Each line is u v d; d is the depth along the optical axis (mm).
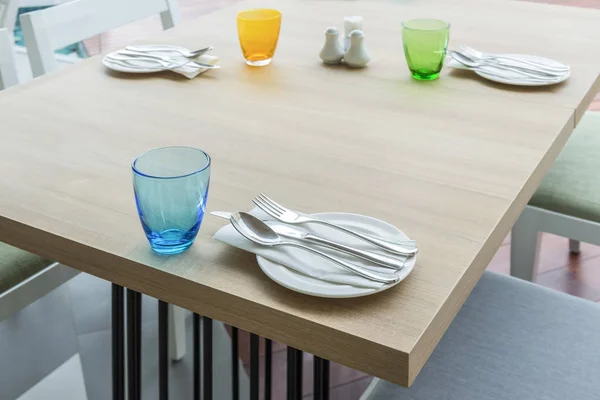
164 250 821
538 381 1022
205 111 1208
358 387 1696
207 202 921
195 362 1262
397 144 1081
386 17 1727
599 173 1584
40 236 878
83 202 928
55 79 1362
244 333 1890
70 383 1655
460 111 1199
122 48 1508
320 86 1316
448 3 1827
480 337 1099
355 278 750
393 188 954
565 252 2166
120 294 1132
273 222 857
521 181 968
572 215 1531
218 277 783
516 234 1614
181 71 1357
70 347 1825
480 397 1001
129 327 1123
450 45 1512
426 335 698
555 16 1700
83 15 1633
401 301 733
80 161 1034
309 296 747
